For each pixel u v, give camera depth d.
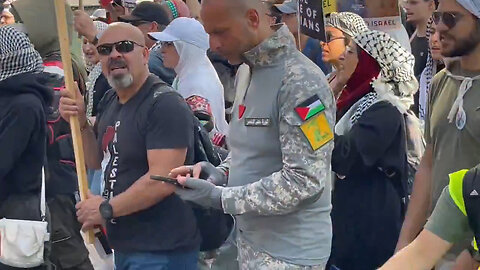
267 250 3.16
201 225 4.03
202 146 4.04
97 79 5.36
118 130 3.83
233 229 4.24
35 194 4.43
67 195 4.86
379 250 4.01
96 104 5.33
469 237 2.36
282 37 3.07
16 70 4.32
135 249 3.80
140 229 3.80
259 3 3.07
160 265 3.80
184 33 5.12
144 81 3.82
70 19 5.59
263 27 3.07
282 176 2.99
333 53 4.33
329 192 3.20
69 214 4.87
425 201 3.45
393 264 2.30
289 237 3.13
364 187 4.02
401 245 3.45
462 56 3.17
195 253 3.93
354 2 5.41
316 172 2.98
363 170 3.99
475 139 3.12
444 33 3.17
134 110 3.79
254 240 3.20
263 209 3.01
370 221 4.00
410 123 4.12
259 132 3.09
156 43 6.07
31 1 5.33
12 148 4.25
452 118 3.19
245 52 3.08
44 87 4.43
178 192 3.20
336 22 4.34
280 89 3.03
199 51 5.13
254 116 3.10
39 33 5.29
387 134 3.94
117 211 3.73
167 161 3.69
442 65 5.19
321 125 2.99
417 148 4.12
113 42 3.76
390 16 5.41
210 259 4.46
